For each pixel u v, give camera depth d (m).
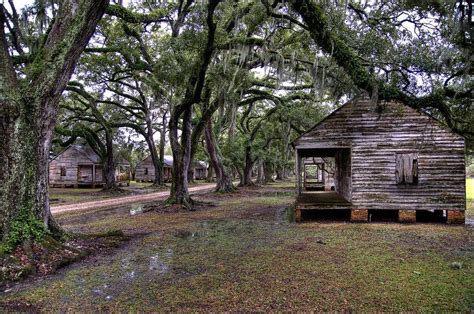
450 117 7.36
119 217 12.81
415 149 10.80
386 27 7.83
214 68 12.62
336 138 11.37
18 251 5.89
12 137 6.20
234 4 11.14
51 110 6.71
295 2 5.87
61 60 6.57
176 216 12.96
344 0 7.61
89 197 22.11
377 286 4.96
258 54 11.74
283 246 7.62
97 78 21.61
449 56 5.90
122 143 35.22
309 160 24.09
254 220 11.84
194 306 4.32
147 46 16.83
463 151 10.52
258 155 30.56
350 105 11.30
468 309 4.14
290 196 21.91
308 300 4.47
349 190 11.91
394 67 6.90
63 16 6.72
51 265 5.94
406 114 10.89
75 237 7.70
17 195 6.21
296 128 21.25
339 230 9.55
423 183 10.73
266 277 5.42
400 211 10.88
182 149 15.48
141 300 4.54
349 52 5.86
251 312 4.12
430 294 4.64
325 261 6.30
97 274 5.70
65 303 4.47
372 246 7.49
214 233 9.38
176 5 14.23
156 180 33.00
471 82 6.23
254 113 31.31
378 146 11.06
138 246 7.79
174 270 5.90
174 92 14.69
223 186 24.23
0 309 4.29
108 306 4.35
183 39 11.72
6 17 9.99
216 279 5.36
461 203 10.48
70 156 34.44
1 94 6.05
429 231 9.27
